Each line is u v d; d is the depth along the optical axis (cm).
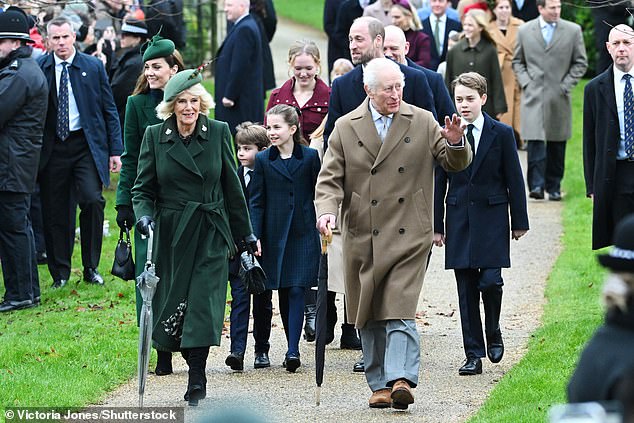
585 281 2575
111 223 3347
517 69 3578
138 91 2052
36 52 3059
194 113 1780
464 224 1995
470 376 1970
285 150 2086
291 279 2059
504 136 2005
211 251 1781
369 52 2062
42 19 3266
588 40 5294
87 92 2730
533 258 2888
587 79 5434
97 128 2738
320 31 7162
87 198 2712
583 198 3500
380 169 1783
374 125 1800
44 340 2211
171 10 3428
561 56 3541
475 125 2005
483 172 1998
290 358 2014
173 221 1781
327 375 2000
